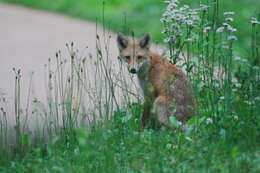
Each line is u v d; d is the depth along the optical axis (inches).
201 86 560.1
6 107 698.8
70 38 1032.8
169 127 525.7
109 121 535.5
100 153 469.4
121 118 533.6
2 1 1299.2
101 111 572.7
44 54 949.2
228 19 532.1
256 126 492.4
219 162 439.2
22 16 1185.4
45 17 1176.8
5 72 861.8
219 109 515.5
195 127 487.5
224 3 1109.7
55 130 554.6
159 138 487.5
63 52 954.7
